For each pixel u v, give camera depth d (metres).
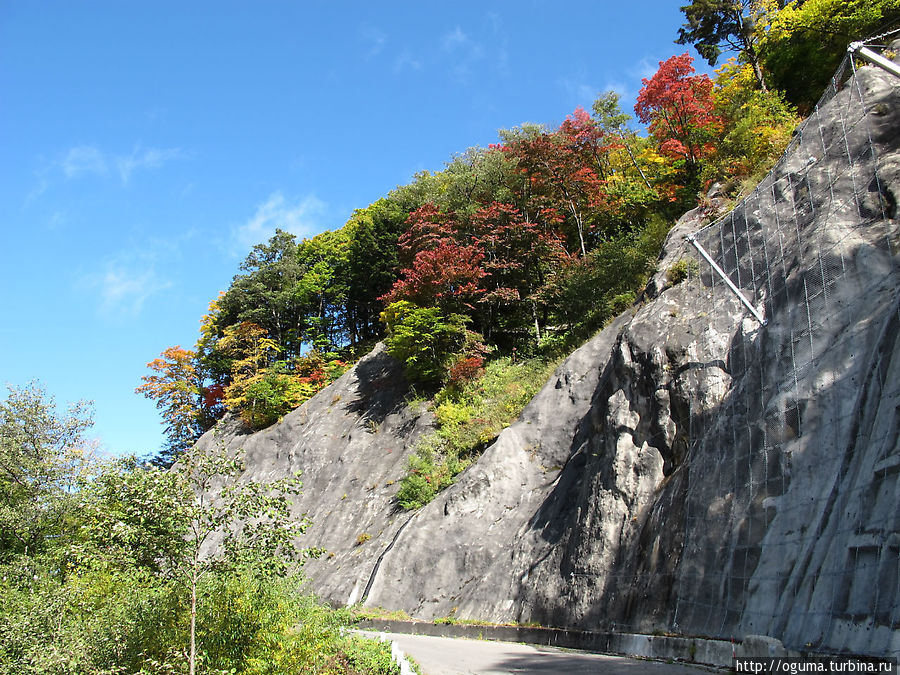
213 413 45.78
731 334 13.28
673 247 19.02
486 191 34.88
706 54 33.66
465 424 25.64
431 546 20.22
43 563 13.48
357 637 11.16
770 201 14.37
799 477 9.41
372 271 41.03
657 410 14.05
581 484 16.98
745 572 9.49
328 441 31.48
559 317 28.11
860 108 13.24
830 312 10.50
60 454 17.64
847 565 7.41
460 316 28.88
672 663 9.20
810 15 29.44
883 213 10.78
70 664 7.96
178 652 7.43
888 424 7.95
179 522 7.69
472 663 10.30
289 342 48.19
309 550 8.45
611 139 37.06
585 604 13.23
